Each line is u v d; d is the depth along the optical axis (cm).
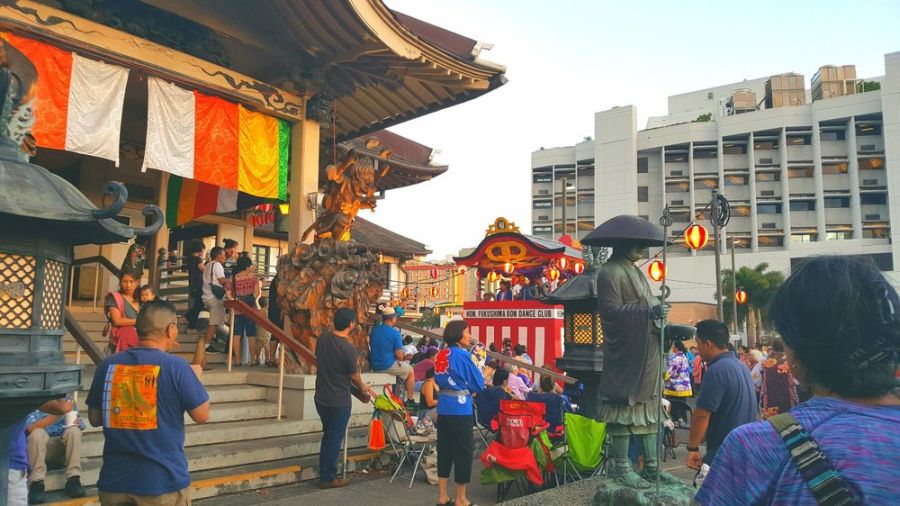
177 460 320
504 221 1795
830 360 145
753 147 7231
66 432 532
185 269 1470
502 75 1159
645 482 502
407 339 1455
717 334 482
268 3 993
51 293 297
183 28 998
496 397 756
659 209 7525
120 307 645
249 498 597
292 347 764
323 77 1112
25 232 280
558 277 1731
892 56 6712
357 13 922
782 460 142
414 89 1232
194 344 1106
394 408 705
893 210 6562
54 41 781
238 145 1001
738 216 7225
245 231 1816
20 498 389
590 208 8031
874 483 130
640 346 498
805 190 7081
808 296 149
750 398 461
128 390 320
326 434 646
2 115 293
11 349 272
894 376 143
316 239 969
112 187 283
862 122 6906
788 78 7538
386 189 1806
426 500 612
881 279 147
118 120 847
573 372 667
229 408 776
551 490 567
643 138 7662
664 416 929
